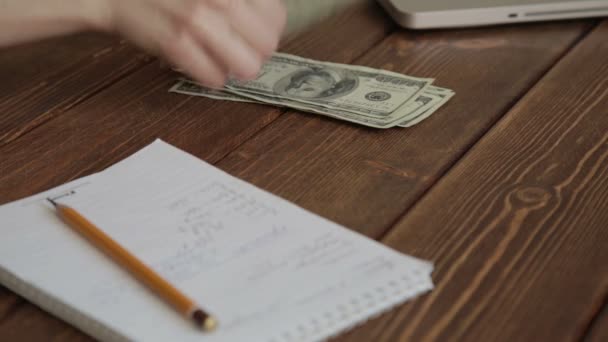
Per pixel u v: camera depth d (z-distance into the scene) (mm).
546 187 813
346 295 647
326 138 919
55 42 1196
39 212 784
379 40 1176
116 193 809
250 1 995
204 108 996
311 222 741
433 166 859
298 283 662
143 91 1046
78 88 1063
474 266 703
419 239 740
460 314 650
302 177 847
